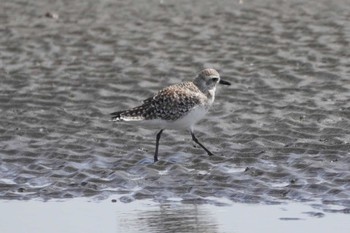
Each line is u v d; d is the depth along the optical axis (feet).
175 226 65.41
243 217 66.59
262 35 119.65
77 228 65.92
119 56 112.57
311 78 101.04
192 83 81.30
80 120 90.33
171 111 78.74
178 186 73.05
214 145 82.79
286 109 91.15
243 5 137.49
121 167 77.66
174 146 82.58
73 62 110.63
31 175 76.79
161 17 131.44
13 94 98.53
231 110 91.45
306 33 119.75
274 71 104.12
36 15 134.92
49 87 100.78
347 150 78.79
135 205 70.08
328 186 70.69
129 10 136.87
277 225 64.69
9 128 88.33
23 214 69.05
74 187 73.87
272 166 76.13
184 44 116.78
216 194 71.26
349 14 128.88
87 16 133.69
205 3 140.15
